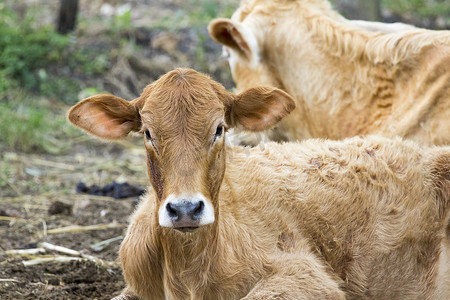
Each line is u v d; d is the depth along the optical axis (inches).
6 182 424.2
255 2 359.9
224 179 253.3
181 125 219.6
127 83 599.8
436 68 302.0
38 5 702.5
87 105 231.0
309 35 339.0
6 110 519.8
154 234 238.5
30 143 494.9
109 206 395.9
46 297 282.4
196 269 234.8
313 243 257.4
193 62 616.7
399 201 268.4
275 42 345.7
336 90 330.0
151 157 225.1
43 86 576.4
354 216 262.5
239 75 356.2
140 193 413.7
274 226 251.4
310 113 339.0
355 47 326.0
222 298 239.3
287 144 282.8
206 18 679.7
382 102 318.3
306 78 337.4
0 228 360.5
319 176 266.4
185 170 215.3
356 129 323.6
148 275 245.0
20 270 306.3
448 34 308.7
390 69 315.6
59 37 613.6
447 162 274.7
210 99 224.7
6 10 652.7
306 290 237.1
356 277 261.6
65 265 313.9
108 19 680.4
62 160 478.9
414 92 307.4
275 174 263.3
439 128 299.6
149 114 223.0
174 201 208.8
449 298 274.7
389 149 280.2
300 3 352.8
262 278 241.3
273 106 237.5
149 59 621.3
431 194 274.1
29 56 593.9
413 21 693.3
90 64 605.0
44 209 389.4
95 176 450.9
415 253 269.0
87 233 360.2
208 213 211.2
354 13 597.0
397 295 269.4
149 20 682.8
